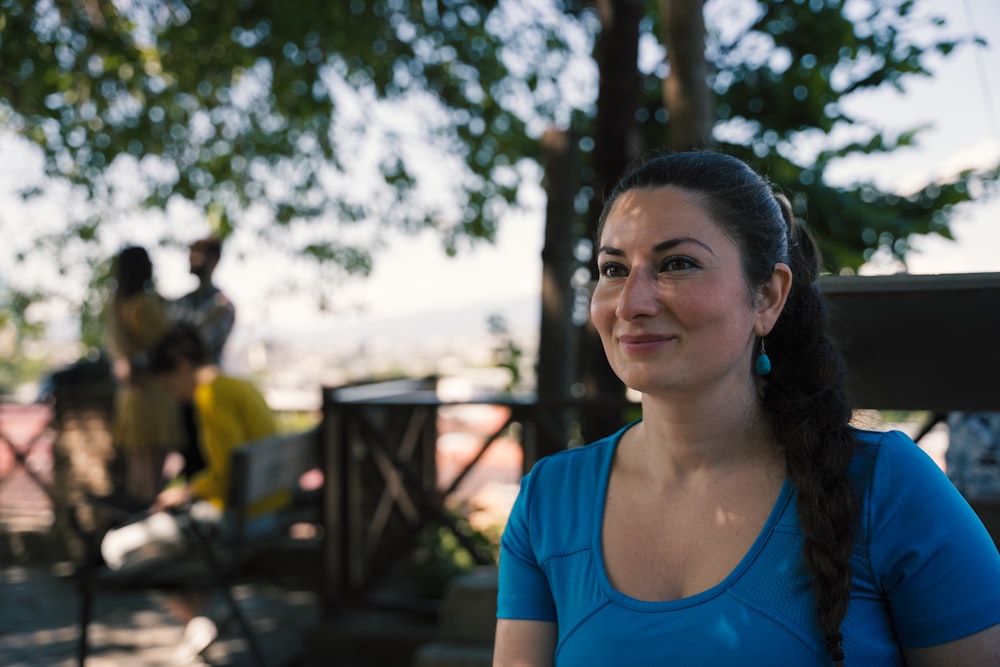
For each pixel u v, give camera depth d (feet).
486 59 19.51
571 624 3.76
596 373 12.88
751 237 3.67
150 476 16.28
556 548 3.93
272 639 13.79
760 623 3.36
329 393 12.79
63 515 18.04
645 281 3.61
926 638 3.41
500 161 20.61
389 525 14.32
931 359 4.68
